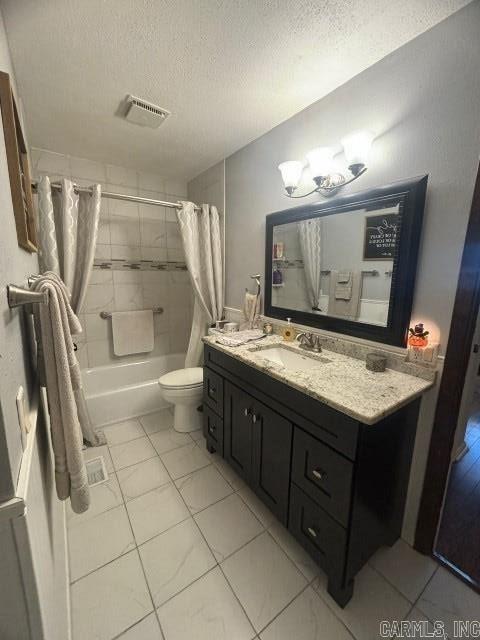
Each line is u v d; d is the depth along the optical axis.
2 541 0.51
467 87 1.03
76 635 1.00
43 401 1.14
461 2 1.00
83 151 2.26
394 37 1.16
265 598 1.12
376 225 1.34
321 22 1.09
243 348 1.67
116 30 1.13
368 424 0.92
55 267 1.81
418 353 1.23
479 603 1.11
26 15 1.04
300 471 1.20
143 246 2.83
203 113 1.71
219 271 2.47
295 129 1.73
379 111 1.30
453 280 1.13
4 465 0.50
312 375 1.25
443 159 1.11
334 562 1.08
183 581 1.18
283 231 1.86
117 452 2.00
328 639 1.00
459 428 1.83
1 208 0.63
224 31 1.14
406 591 1.15
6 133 0.87
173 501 1.58
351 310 1.50
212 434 1.90
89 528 1.41
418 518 1.30
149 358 2.98
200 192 2.76
